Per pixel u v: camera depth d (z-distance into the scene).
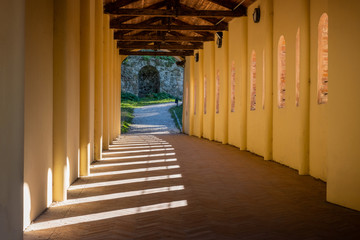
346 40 5.63
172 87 54.28
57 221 4.85
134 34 20.33
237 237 4.25
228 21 16.00
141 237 4.21
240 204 5.82
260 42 12.23
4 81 2.82
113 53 17.95
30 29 4.60
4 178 2.83
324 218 5.06
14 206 3.06
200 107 21.02
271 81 11.17
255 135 12.85
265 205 5.77
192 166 9.90
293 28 9.59
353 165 5.55
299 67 9.23
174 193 6.60
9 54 2.93
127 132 26.23
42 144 5.26
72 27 6.86
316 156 8.21
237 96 15.02
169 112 36.62
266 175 8.52
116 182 7.64
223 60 16.45
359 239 4.20
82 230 4.46
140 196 6.36
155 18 18.09
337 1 5.78
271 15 11.15
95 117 10.89
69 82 6.85
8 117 2.91
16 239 3.11
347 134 5.65
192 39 18.30
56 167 5.96
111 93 16.48
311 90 8.50
